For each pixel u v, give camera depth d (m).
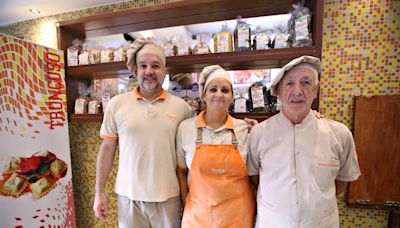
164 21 1.18
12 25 1.60
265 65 1.06
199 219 0.83
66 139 1.30
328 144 0.73
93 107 1.27
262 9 1.05
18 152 1.08
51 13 1.47
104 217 1.06
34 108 1.14
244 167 0.84
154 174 0.92
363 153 1.03
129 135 0.94
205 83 0.89
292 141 0.75
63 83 1.26
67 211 1.32
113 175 1.44
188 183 0.93
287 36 0.92
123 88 1.33
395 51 1.00
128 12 1.08
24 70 1.09
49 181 1.22
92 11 1.39
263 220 0.78
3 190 1.04
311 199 0.71
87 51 1.26
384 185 1.02
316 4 0.83
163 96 0.98
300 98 0.71
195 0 0.97
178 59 1.04
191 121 0.94
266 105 1.01
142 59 0.92
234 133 0.86
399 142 0.99
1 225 1.04
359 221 1.09
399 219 1.00
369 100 1.02
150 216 0.95
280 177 0.75
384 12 0.99
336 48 1.05
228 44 0.98
